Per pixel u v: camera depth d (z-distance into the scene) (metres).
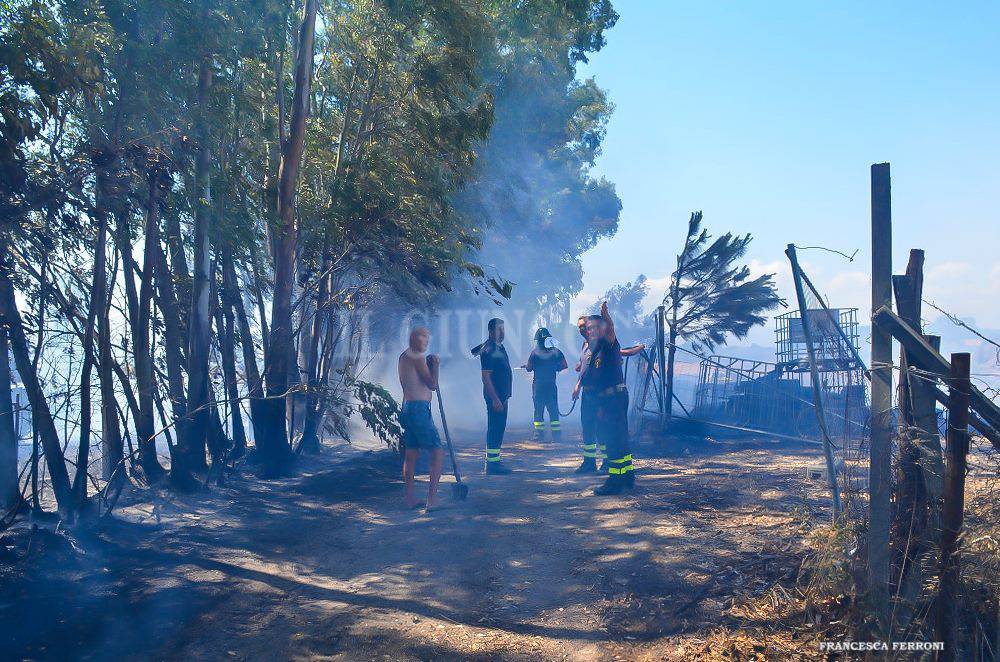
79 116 7.24
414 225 10.39
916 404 3.75
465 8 10.56
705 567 4.97
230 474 9.36
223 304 10.25
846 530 4.29
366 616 4.63
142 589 5.10
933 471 3.73
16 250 6.26
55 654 4.13
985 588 3.47
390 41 10.71
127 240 7.79
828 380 8.66
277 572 5.55
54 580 5.22
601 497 7.41
